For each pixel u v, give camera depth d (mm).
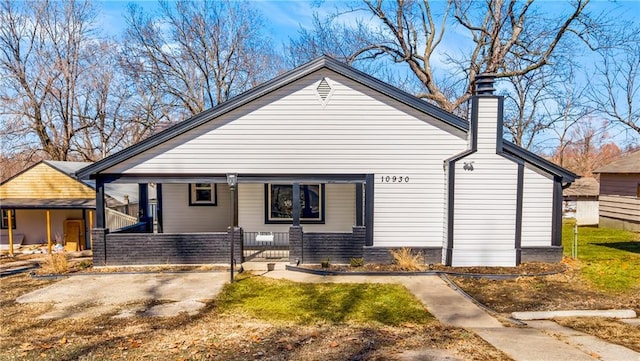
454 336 5297
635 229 17359
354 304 7066
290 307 6910
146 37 24344
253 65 26500
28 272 9930
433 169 10078
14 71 23016
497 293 7832
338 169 10188
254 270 9750
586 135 35250
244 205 12578
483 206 9641
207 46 25641
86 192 15164
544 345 4848
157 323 6066
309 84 10125
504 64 19344
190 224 13430
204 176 10234
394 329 5715
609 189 18984
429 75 21250
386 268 9625
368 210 10133
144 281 8781
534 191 9938
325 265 9812
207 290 8031
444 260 9875
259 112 10164
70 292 7984
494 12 18828
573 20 16203
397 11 20406
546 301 7293
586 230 18125
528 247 9961
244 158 10219
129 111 25812
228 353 4773
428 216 10109
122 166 10148
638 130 20734
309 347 4941
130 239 10094
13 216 15578
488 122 9570
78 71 25016
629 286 8133
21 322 6164
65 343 5215
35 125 23688
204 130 10172
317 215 12664
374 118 10102
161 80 25062
